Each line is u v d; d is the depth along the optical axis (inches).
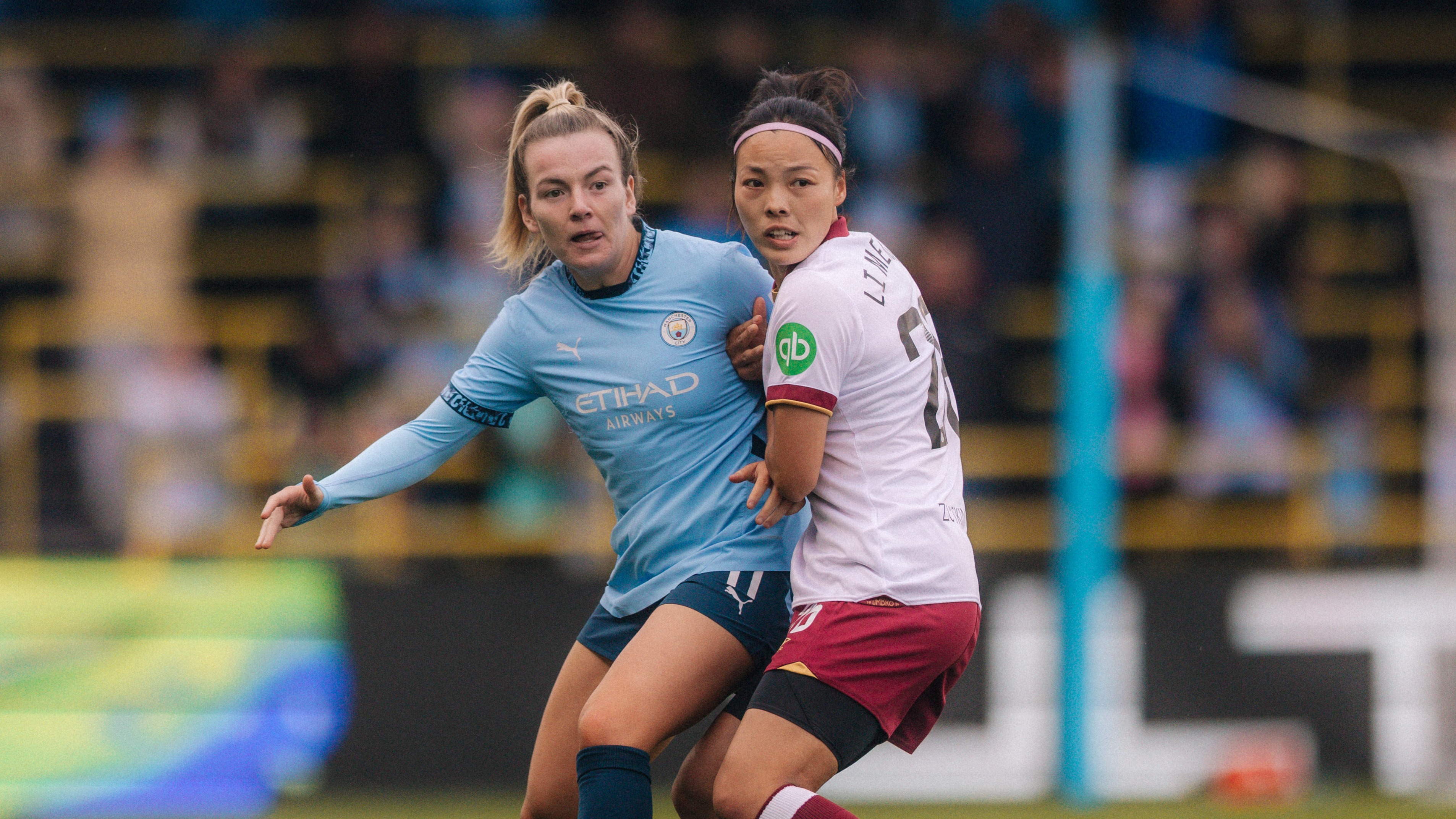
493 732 910.4
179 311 1181.1
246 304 1186.6
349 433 1065.5
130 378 1119.0
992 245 1127.0
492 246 541.6
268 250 1194.0
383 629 913.5
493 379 481.7
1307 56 1296.8
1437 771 933.2
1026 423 1117.7
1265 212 1119.6
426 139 1197.1
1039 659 924.6
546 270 482.6
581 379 466.9
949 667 443.5
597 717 434.3
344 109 1213.1
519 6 1279.5
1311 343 1138.7
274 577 918.4
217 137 1203.2
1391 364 1165.7
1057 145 1144.8
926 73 1152.2
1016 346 1120.8
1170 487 1067.3
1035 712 922.1
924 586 428.5
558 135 450.6
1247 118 1190.3
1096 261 874.1
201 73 1264.8
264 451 1098.7
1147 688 924.0
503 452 1032.2
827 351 424.2
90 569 917.2
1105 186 873.5
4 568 912.9
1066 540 884.6
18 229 1203.9
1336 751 930.7
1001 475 1106.7
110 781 895.7
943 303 1093.8
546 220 450.6
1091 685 885.2
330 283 1089.4
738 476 450.3
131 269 1178.6
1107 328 876.0
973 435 1104.8
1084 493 881.5
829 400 426.0
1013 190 1132.5
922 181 1146.7
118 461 1092.5
